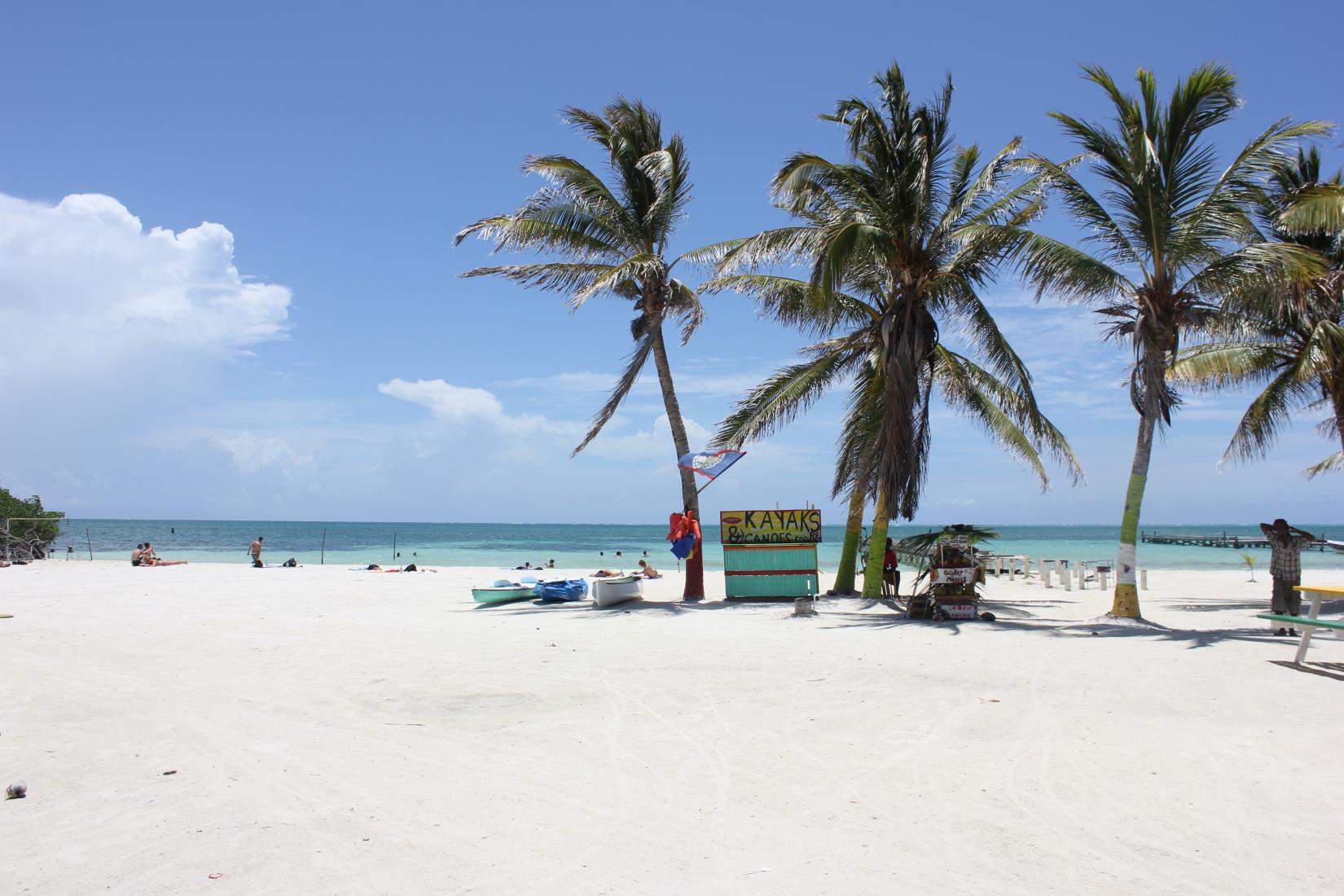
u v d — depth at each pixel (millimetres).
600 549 64562
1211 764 5383
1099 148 12867
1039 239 12906
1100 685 7848
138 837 4234
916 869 3799
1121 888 3602
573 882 3668
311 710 7039
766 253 14727
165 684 8211
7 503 35719
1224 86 12148
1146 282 13148
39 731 6348
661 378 18922
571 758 5578
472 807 4645
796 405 18109
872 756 5586
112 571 28125
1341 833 4223
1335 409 16484
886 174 14508
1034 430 16156
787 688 7777
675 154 18109
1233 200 12531
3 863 3918
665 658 9547
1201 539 68250
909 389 14953
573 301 14984
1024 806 4621
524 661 9414
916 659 9352
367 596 19156
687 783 5051
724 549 17500
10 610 15469
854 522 18391
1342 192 11523
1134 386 13336
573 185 17438
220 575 26516
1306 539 12805
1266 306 12398
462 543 77625
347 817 4500
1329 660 9242
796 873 3754
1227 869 3795
